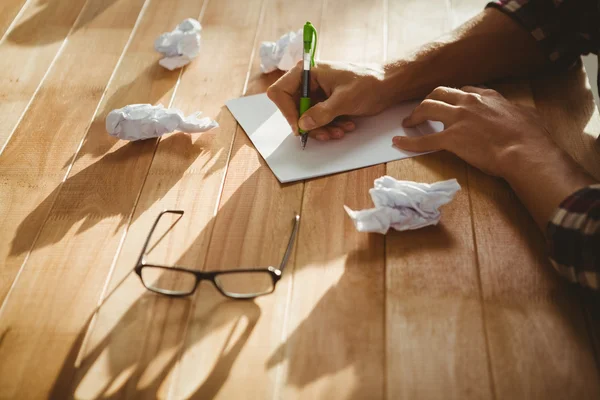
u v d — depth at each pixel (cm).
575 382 79
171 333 87
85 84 136
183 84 134
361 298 89
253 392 80
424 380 80
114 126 117
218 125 122
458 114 109
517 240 96
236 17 153
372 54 138
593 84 144
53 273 97
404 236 98
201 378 82
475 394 78
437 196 98
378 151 112
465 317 86
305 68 111
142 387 81
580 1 119
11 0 164
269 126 120
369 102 116
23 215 106
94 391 81
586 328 84
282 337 85
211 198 107
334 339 85
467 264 93
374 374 81
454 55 122
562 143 113
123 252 99
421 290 90
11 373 84
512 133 103
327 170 109
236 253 97
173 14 155
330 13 152
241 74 135
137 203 107
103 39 149
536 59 125
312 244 97
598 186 85
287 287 91
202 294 92
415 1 154
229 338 86
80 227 104
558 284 89
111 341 87
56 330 89
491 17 124
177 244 99
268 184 108
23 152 120
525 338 83
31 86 136
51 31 153
